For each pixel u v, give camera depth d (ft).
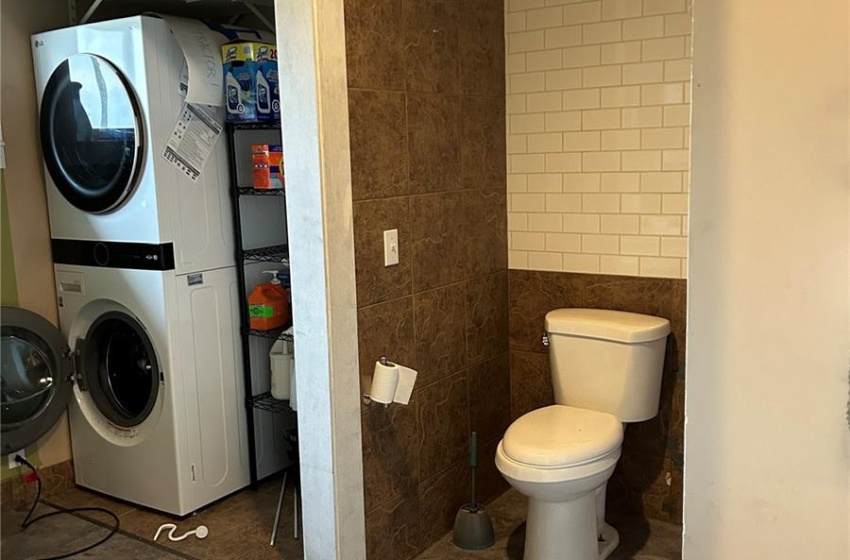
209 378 9.97
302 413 7.65
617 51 8.91
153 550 9.13
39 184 10.25
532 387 10.22
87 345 10.26
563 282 9.73
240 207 10.16
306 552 7.95
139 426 10.01
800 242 2.27
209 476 10.08
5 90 9.75
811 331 2.29
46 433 10.32
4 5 9.66
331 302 7.25
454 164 8.91
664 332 8.60
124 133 9.14
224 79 9.64
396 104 7.93
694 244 2.42
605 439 7.72
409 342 8.43
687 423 2.52
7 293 9.96
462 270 9.21
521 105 9.70
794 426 2.35
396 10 7.82
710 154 2.36
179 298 9.52
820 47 2.17
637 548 8.87
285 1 6.91
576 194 9.46
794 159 2.24
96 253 9.83
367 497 8.00
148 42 8.99
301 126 7.06
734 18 2.27
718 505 2.51
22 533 9.57
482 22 9.23
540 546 7.86
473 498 9.10
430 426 8.89
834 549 2.35
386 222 7.94
